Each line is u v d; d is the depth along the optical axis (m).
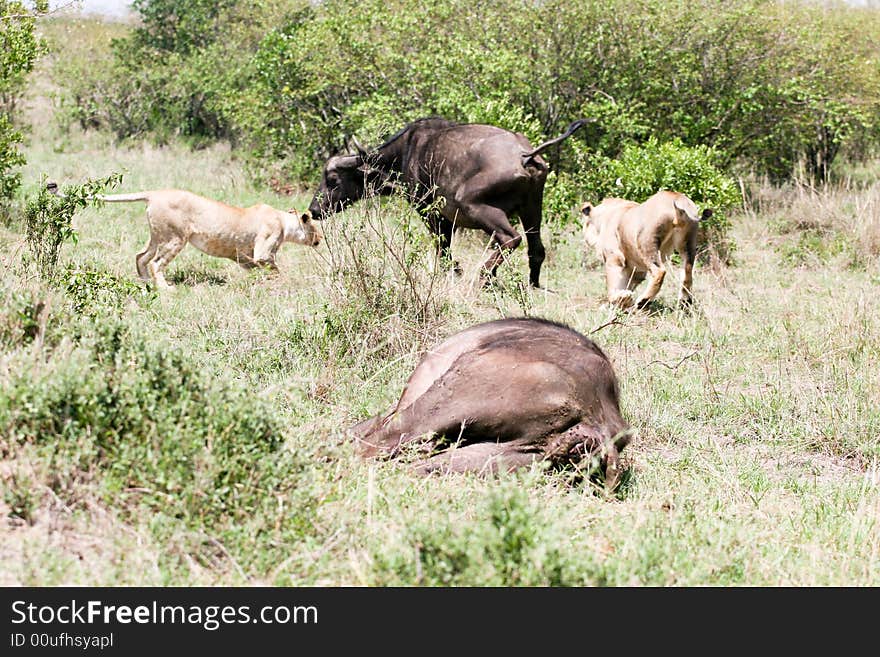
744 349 8.94
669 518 5.02
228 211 10.53
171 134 24.66
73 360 4.58
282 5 22.83
